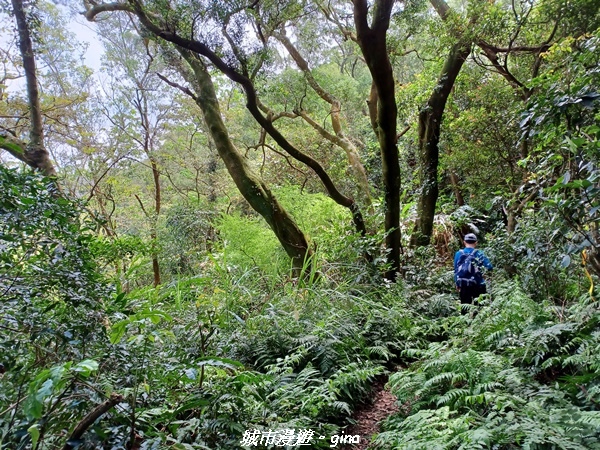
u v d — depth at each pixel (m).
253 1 5.33
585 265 3.14
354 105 13.06
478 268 5.63
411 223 9.37
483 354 3.23
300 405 3.20
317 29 8.80
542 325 3.45
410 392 3.29
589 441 2.07
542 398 2.57
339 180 12.32
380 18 5.59
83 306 2.04
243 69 5.78
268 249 7.61
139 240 6.78
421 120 8.13
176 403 2.43
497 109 7.59
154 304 4.75
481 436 2.16
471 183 8.67
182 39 5.27
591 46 3.11
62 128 10.65
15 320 1.77
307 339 4.08
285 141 6.89
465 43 6.75
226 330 4.29
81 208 2.38
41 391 1.15
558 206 2.70
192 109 13.44
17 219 1.83
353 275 6.76
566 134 2.83
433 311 5.89
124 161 12.48
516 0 7.72
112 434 1.79
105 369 2.00
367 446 3.07
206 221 12.02
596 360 2.64
